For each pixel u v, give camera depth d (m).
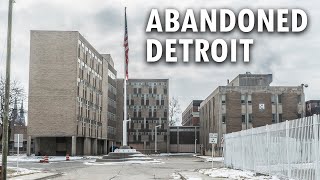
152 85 119.12
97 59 86.19
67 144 72.25
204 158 70.38
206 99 98.94
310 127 17.22
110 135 102.88
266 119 79.50
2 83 72.75
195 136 119.38
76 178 26.17
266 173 23.11
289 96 80.12
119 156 53.53
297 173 18.48
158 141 117.44
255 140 25.33
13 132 111.81
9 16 19.88
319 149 16.25
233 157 31.02
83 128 74.00
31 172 29.84
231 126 79.25
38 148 71.12
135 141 116.81
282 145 20.52
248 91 80.31
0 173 20.05
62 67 68.75
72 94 68.62
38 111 68.19
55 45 69.00
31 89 68.25
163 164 47.06
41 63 68.62
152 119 117.94
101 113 89.81
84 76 74.75
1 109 71.94
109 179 25.28
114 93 109.00
